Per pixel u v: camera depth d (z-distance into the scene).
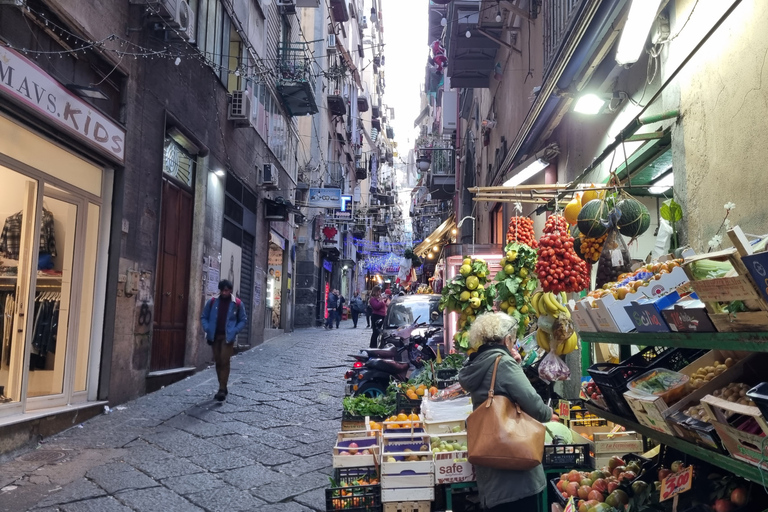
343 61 29.91
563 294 4.66
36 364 6.06
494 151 14.39
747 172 3.45
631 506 2.95
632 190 5.84
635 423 2.97
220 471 5.07
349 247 38.12
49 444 5.66
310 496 4.48
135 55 7.49
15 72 5.15
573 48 5.65
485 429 3.10
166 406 7.54
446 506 3.76
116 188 7.44
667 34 4.59
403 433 4.20
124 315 7.60
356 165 39.72
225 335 7.97
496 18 11.66
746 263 1.95
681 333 2.48
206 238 11.06
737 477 2.55
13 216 5.65
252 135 14.69
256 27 14.62
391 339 9.70
